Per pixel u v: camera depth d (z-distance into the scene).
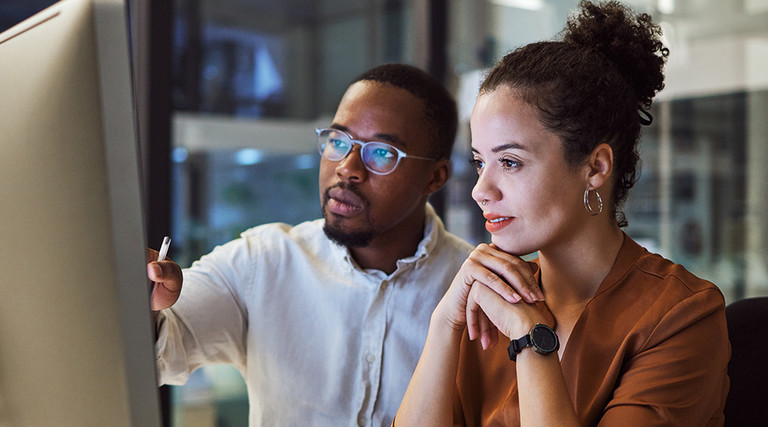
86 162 0.53
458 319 1.03
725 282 2.70
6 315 0.64
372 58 2.88
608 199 0.99
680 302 0.92
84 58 0.52
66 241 0.55
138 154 0.53
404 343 1.31
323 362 1.33
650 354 0.90
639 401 0.87
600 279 0.99
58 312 0.57
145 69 2.22
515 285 0.96
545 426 0.87
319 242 1.39
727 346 0.95
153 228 2.26
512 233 0.96
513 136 0.93
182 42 2.64
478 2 2.79
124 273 0.53
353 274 1.33
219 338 1.34
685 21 2.68
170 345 1.21
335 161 1.27
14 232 0.60
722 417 1.00
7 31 0.62
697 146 2.70
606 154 0.94
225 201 2.71
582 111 0.92
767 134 2.64
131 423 0.54
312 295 1.35
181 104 2.65
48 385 0.60
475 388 1.09
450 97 1.41
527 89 0.93
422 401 1.05
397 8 2.84
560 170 0.93
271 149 2.81
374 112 1.26
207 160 2.69
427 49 2.74
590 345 0.95
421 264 1.34
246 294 1.36
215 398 2.47
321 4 2.89
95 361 0.55
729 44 2.67
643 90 1.02
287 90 2.85
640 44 1.00
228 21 2.74
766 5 2.61
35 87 0.56
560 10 2.79
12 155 0.59
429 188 1.37
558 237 0.96
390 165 1.25
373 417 1.30
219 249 1.42
